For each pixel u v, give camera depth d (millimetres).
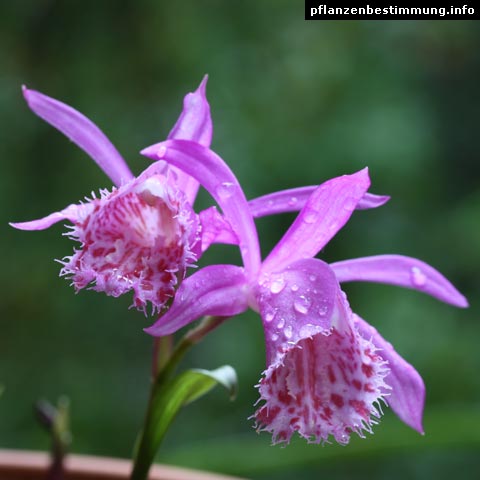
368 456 575
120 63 1001
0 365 984
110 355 991
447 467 873
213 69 983
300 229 473
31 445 944
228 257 912
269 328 465
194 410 939
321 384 473
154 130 994
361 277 494
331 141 948
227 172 466
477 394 891
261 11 991
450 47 1021
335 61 982
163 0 993
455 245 968
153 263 465
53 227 1003
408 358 895
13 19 997
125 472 562
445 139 1027
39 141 1005
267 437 898
